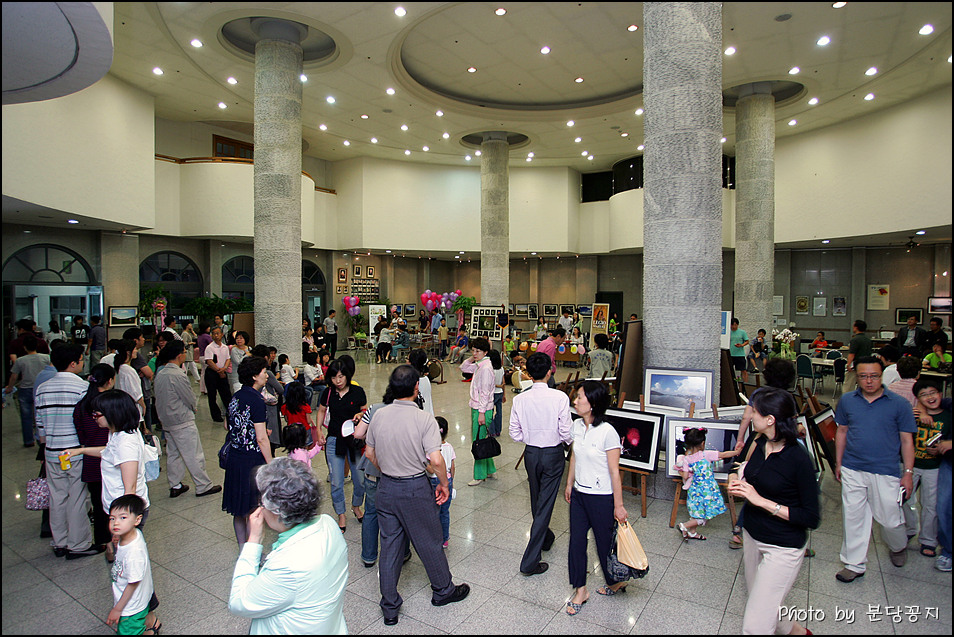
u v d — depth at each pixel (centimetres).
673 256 566
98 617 346
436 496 355
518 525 486
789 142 1559
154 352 759
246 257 1794
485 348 632
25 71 440
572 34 1019
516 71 1212
